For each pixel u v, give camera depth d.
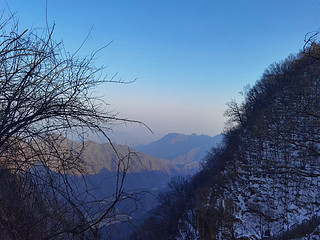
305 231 16.45
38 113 2.01
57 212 2.02
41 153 2.04
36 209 2.08
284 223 18.89
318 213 18.64
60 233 1.92
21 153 2.09
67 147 2.14
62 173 2.05
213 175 33.22
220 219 20.02
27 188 2.10
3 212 1.96
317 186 20.94
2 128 1.95
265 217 19.59
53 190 2.03
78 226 1.93
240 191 24.31
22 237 1.94
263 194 22.52
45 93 2.11
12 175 2.07
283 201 20.88
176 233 22.50
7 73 1.99
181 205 27.44
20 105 2.02
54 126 2.13
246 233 18.58
